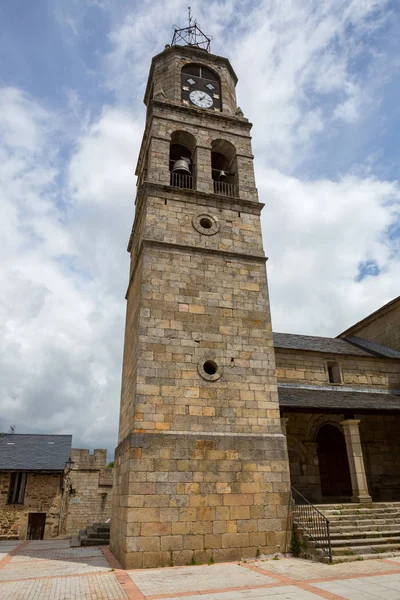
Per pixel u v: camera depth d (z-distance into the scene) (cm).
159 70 2117
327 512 1323
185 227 1595
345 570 967
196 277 1499
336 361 1997
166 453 1196
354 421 1573
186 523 1141
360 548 1123
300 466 1716
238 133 1947
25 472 2353
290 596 755
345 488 1773
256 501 1223
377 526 1252
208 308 1459
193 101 2022
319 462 1792
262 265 1616
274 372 1428
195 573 986
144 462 1169
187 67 2142
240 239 1647
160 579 930
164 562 1086
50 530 2284
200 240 1584
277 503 1240
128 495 1126
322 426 1844
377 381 2019
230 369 1385
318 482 1703
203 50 2209
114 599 775
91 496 2722
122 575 982
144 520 1112
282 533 1209
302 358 1939
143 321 1361
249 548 1164
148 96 2233
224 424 1298
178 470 1189
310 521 1239
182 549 1111
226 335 1435
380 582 842
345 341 2391
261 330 1486
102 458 2823
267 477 1262
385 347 2320
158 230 1551
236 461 1250
